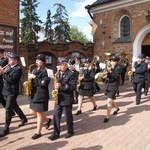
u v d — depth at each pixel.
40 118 5.80
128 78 18.08
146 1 16.73
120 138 5.87
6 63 6.69
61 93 5.73
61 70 5.79
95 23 20.33
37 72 5.66
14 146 5.37
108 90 7.20
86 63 8.12
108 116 7.18
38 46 19.16
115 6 18.58
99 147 5.32
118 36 19.06
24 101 9.82
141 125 6.84
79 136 5.98
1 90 6.64
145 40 17.73
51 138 5.69
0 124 6.85
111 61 7.32
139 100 9.50
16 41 11.11
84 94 8.03
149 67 11.05
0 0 10.36
